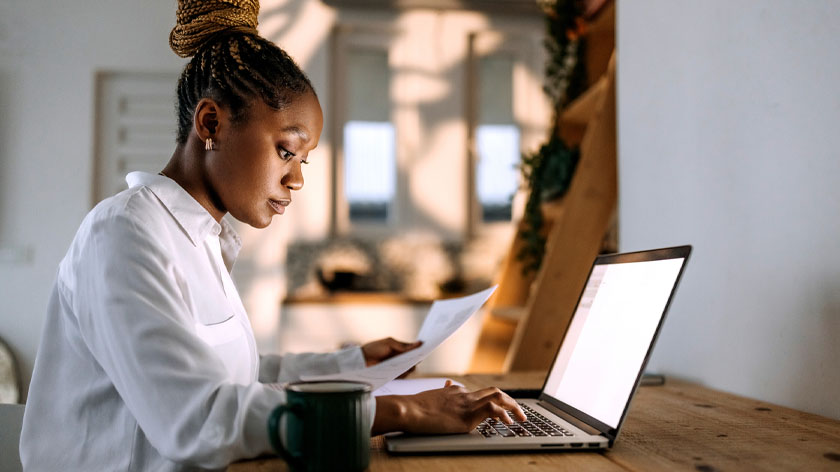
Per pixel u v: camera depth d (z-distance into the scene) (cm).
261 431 79
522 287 316
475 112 454
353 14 438
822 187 109
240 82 104
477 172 454
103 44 387
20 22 383
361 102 450
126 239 91
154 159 393
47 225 379
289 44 431
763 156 125
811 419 108
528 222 309
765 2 123
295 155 109
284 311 403
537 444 86
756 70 127
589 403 101
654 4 170
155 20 392
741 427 102
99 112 390
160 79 394
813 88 111
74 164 382
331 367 140
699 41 147
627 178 188
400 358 121
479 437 88
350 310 409
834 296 107
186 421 79
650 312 94
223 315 110
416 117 449
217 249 119
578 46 290
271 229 398
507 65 458
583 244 237
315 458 72
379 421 85
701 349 148
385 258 443
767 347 125
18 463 127
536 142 455
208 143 107
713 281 143
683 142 155
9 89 380
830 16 107
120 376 85
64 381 101
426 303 415
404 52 448
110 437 98
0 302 374
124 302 86
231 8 110
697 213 149
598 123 236
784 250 119
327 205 439
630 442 92
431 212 449
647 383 149
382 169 451
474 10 440
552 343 236
